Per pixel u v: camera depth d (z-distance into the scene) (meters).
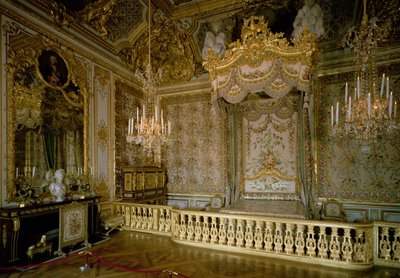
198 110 8.66
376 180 6.52
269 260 4.55
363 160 6.66
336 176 6.91
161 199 8.48
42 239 4.53
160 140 5.15
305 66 4.65
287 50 4.81
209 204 8.03
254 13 6.41
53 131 5.48
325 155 7.03
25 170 4.86
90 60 6.57
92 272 4.07
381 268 4.18
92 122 6.55
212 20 6.83
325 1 5.85
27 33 5.03
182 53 8.17
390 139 6.43
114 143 7.25
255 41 5.05
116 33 6.93
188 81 8.85
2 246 4.29
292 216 5.52
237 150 8.19
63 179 5.34
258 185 8.01
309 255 4.46
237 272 4.07
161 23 6.97
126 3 6.14
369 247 4.23
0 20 4.58
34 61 5.14
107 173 6.97
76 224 5.12
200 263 4.42
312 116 7.19
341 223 4.29
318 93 7.16
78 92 6.17
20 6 4.89
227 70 5.37
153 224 6.24
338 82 6.97
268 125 8.02
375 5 5.44
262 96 7.87
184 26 7.12
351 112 3.91
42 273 4.01
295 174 7.62
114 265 3.96
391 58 6.38
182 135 8.85
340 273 4.02
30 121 5.02
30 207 4.43
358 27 6.23
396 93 6.32
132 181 7.22
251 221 5.05
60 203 4.98
